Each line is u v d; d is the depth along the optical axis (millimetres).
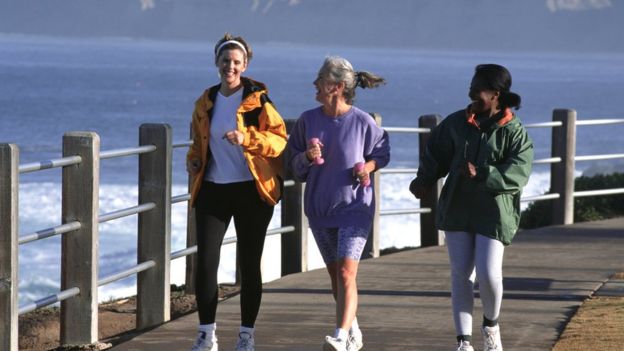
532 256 27719
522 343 18281
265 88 17047
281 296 22641
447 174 17062
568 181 34375
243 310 17328
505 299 22031
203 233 16984
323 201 16594
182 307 23422
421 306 21562
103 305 25016
